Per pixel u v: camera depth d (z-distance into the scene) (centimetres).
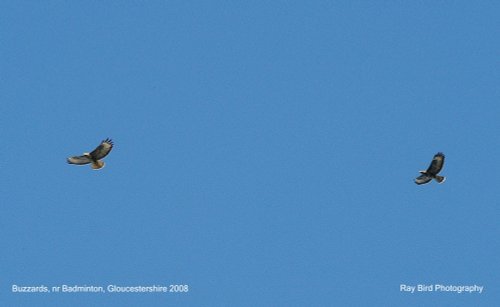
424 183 16012
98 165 14788
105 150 14788
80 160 14750
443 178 16038
